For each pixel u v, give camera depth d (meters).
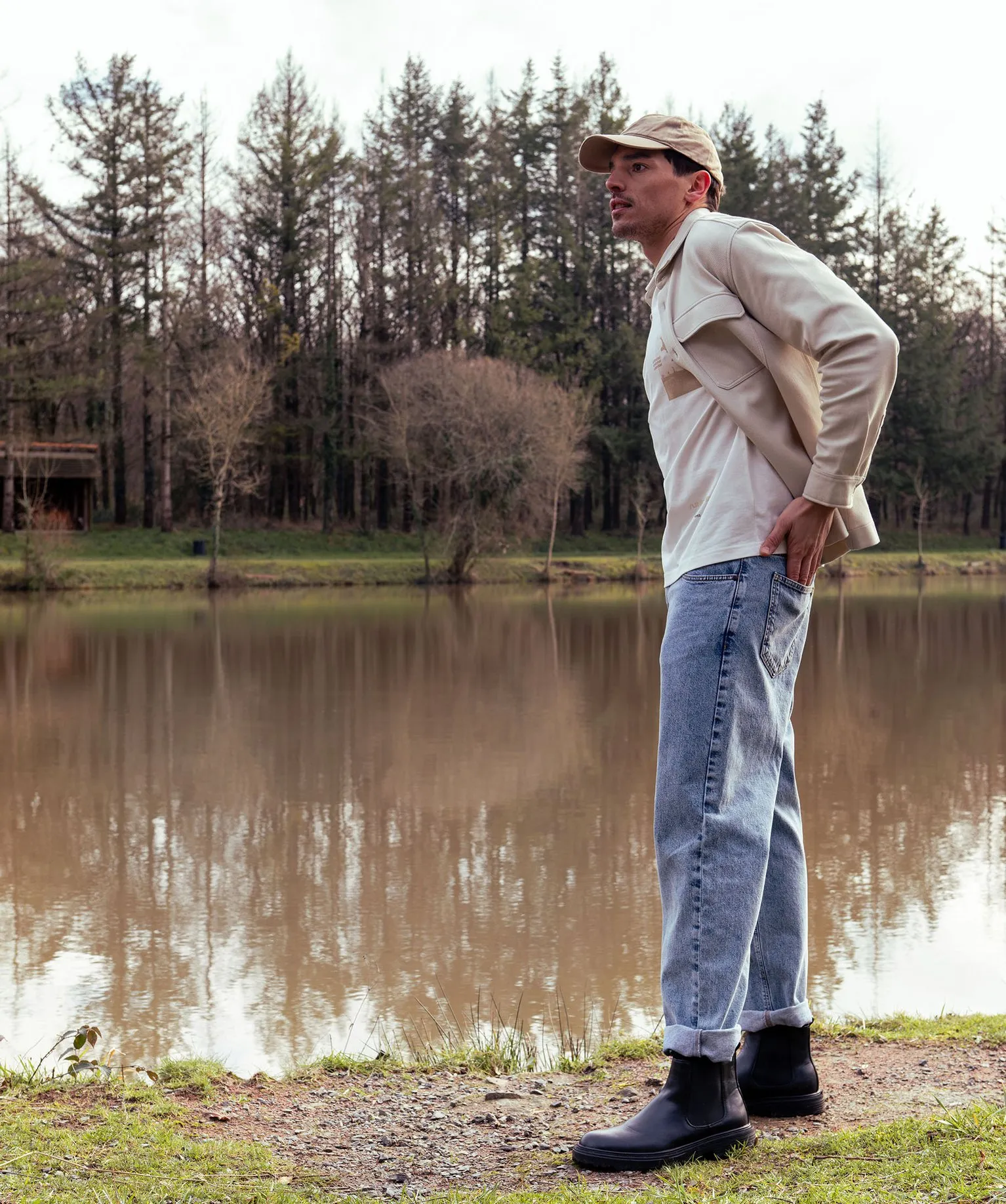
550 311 55.00
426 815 9.94
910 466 59.91
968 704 15.60
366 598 34.94
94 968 6.41
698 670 2.43
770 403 2.43
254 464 50.44
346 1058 3.38
